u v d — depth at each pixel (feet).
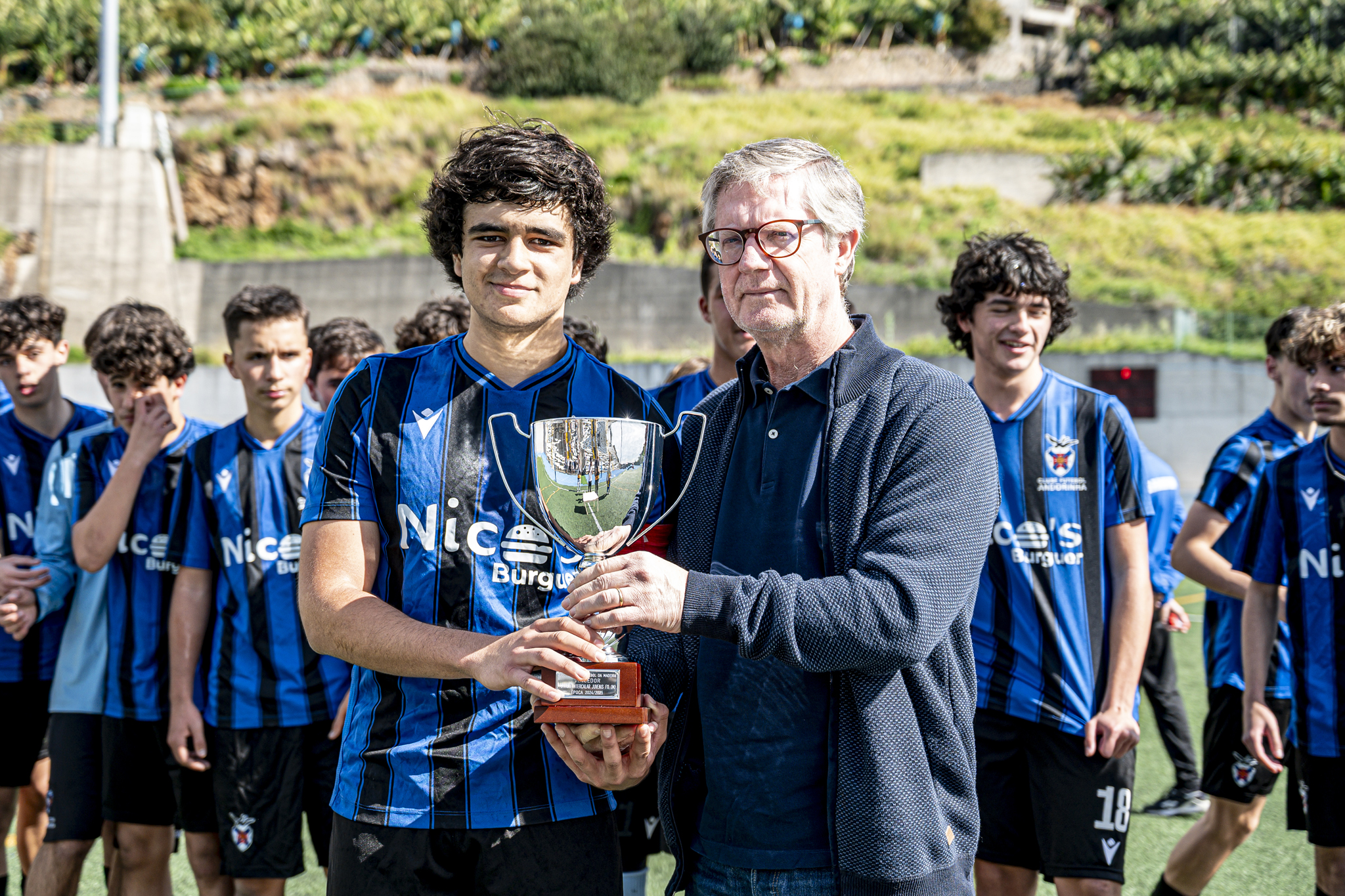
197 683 9.39
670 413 10.51
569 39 112.06
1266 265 77.51
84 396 54.65
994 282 8.77
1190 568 11.14
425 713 5.79
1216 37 122.72
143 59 111.65
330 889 5.96
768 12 129.49
